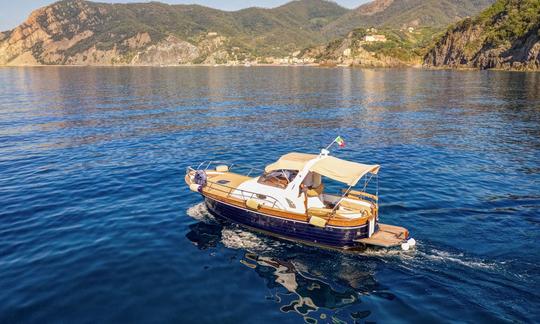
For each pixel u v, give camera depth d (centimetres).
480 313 898
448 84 8438
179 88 7988
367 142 2802
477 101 5216
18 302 941
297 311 921
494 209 1497
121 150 2552
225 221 1449
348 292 1005
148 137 2991
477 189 1736
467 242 1234
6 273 1070
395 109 4603
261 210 1321
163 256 1174
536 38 13212
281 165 1355
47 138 2948
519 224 1357
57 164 2203
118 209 1538
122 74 15762
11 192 1733
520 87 7231
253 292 1000
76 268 1098
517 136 2920
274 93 6869
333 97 6106
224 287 1020
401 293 992
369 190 1747
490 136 2939
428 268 1099
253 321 882
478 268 1088
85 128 3378
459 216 1435
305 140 2900
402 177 1930
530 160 2236
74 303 940
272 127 3450
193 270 1101
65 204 1589
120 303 941
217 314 905
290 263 1161
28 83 9619
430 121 3703
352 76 12725
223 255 1198
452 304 938
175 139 2919
